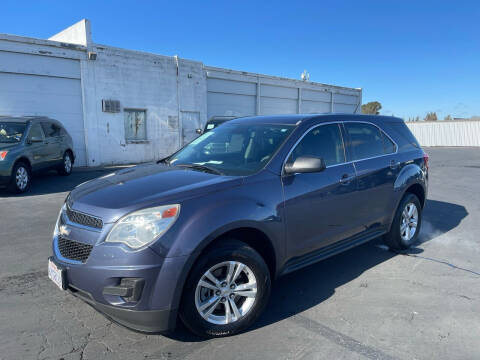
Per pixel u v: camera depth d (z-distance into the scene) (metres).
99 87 15.30
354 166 4.18
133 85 16.36
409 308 3.54
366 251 5.12
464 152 23.70
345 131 4.30
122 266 2.64
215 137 4.36
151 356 2.78
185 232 2.74
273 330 3.15
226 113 20.78
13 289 3.88
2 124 9.70
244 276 3.15
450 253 5.05
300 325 3.23
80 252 2.84
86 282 2.74
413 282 4.12
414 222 5.18
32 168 9.53
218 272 3.00
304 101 25.48
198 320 2.87
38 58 13.66
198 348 2.89
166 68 17.47
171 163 4.11
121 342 2.96
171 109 17.86
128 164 16.36
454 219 6.85
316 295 3.81
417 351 2.86
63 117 14.54
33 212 7.11
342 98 28.75
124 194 2.99
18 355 2.77
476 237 5.75
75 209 3.01
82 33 14.70
